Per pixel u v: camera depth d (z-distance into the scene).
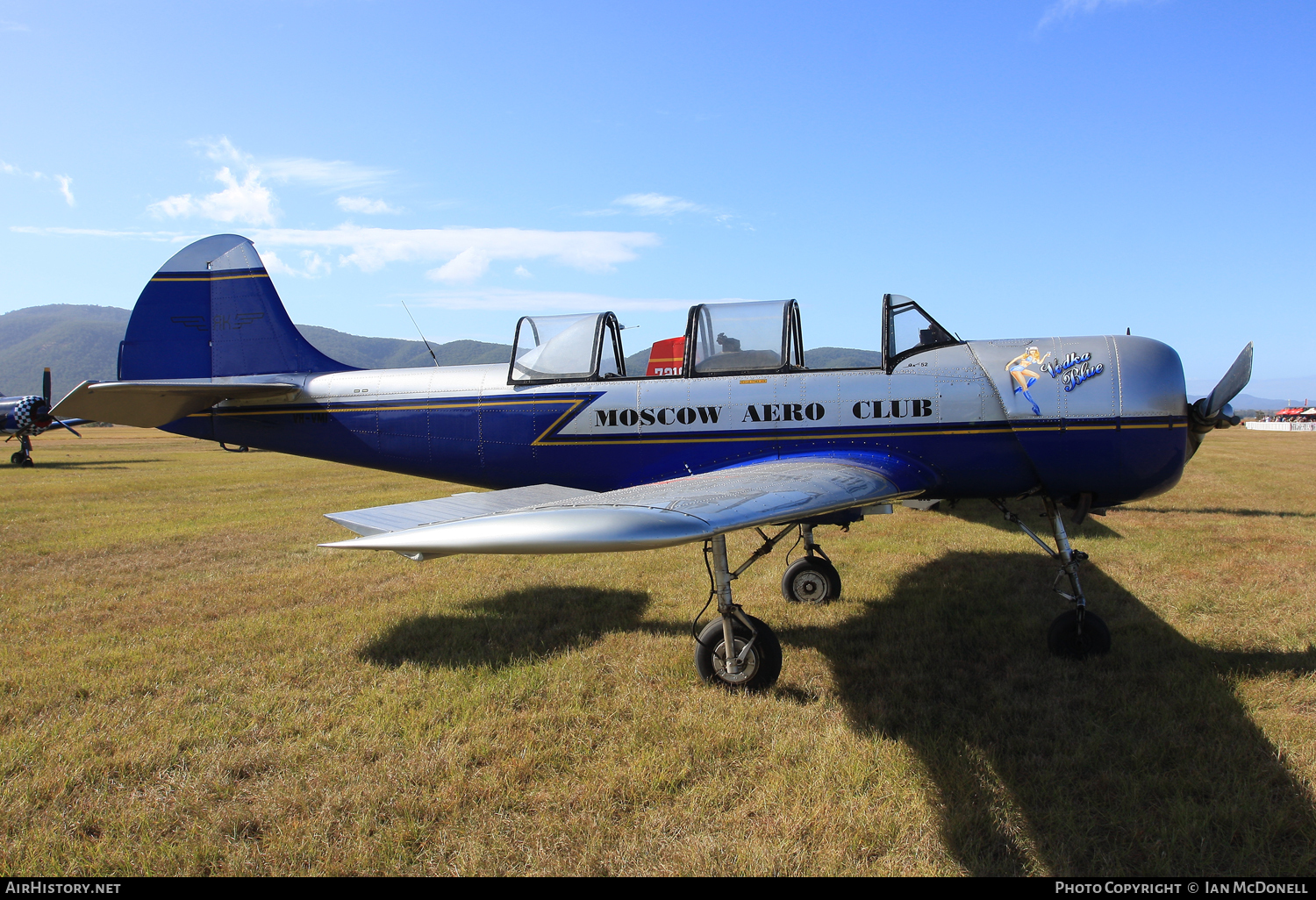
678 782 2.96
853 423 5.12
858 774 2.92
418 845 2.59
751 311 5.40
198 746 3.35
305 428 6.50
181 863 2.52
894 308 5.18
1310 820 2.60
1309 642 4.34
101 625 5.20
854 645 4.56
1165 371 4.81
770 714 3.54
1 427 21.08
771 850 2.49
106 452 28.88
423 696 3.84
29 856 2.55
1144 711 3.46
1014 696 3.68
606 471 5.62
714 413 5.34
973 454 4.98
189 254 7.14
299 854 2.54
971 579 6.18
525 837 2.62
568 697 3.78
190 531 9.24
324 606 5.62
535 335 5.84
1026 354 4.97
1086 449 4.82
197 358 7.09
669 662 4.25
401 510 4.79
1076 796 2.79
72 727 3.51
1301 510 9.95
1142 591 5.61
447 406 6.00
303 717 3.61
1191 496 11.55
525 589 6.07
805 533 5.68
